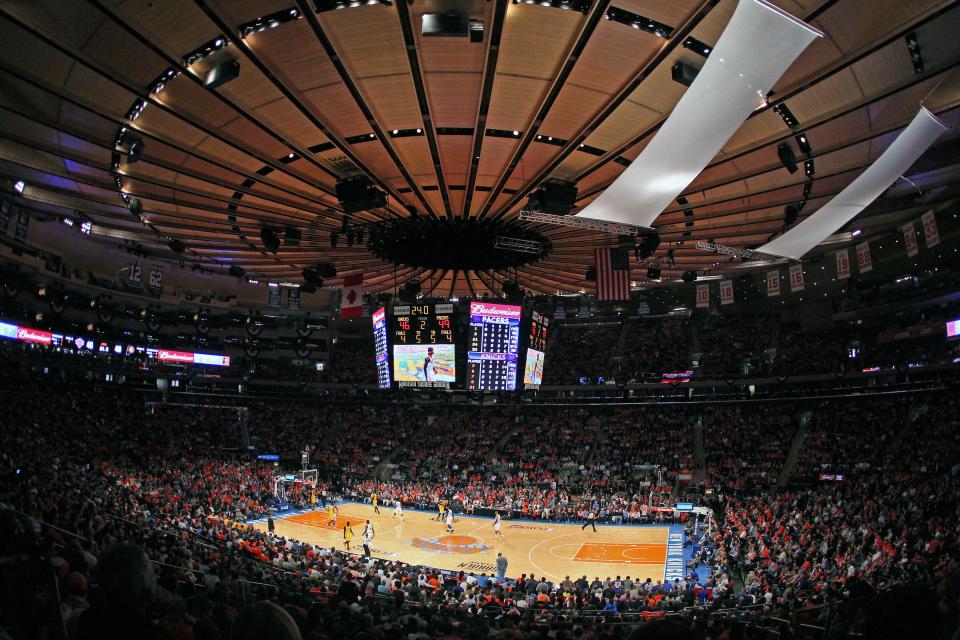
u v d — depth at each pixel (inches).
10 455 1344.7
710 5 515.2
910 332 1833.2
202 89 668.1
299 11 543.5
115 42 591.8
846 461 1759.4
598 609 786.8
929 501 1074.7
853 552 940.6
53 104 725.3
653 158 682.8
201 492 1617.9
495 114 733.9
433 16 530.0
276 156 838.5
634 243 1129.4
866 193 879.7
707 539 1334.9
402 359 1214.9
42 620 201.6
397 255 1143.0
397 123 756.0
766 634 477.7
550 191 860.0
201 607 250.5
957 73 678.5
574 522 1754.4
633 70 631.2
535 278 1528.1
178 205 1012.5
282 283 1742.1
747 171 882.8
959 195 1289.4
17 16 530.9
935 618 88.7
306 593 589.3
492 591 877.2
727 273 1808.6
